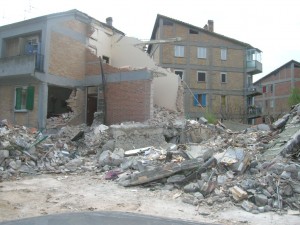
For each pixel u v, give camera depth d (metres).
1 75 20.47
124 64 25.59
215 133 19.22
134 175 10.22
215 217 7.24
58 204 7.97
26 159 12.91
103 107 21.73
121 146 15.56
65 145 16.31
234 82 40.06
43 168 12.92
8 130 15.70
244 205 7.92
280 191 8.46
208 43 39.69
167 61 38.50
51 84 20.31
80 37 22.59
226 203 8.19
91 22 23.27
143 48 26.88
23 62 19.55
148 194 9.12
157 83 24.14
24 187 9.86
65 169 12.88
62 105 23.33
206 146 14.51
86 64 22.86
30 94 20.14
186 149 13.73
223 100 39.69
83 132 18.28
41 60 19.67
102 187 9.98
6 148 12.88
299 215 7.49
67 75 21.41
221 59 39.91
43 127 19.50
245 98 40.19
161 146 16.30
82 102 22.56
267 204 8.08
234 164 10.07
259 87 40.41
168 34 38.84
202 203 8.22
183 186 9.67
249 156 10.60
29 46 20.70
